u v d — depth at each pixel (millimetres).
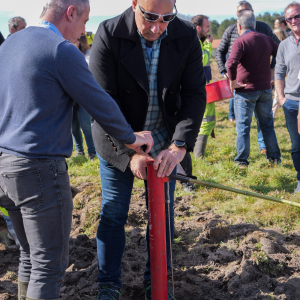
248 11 5523
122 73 2352
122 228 2539
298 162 4730
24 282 2330
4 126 1928
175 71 2373
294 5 4473
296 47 4527
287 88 4676
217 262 3059
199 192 4801
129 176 2492
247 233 3434
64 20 2006
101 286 2471
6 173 1921
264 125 5695
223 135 7770
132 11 2324
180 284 2775
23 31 1961
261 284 2658
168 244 2641
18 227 2258
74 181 5504
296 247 3266
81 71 1882
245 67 5371
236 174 5426
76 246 3453
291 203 2033
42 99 1851
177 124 2447
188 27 2430
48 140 1897
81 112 6605
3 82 1919
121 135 2059
